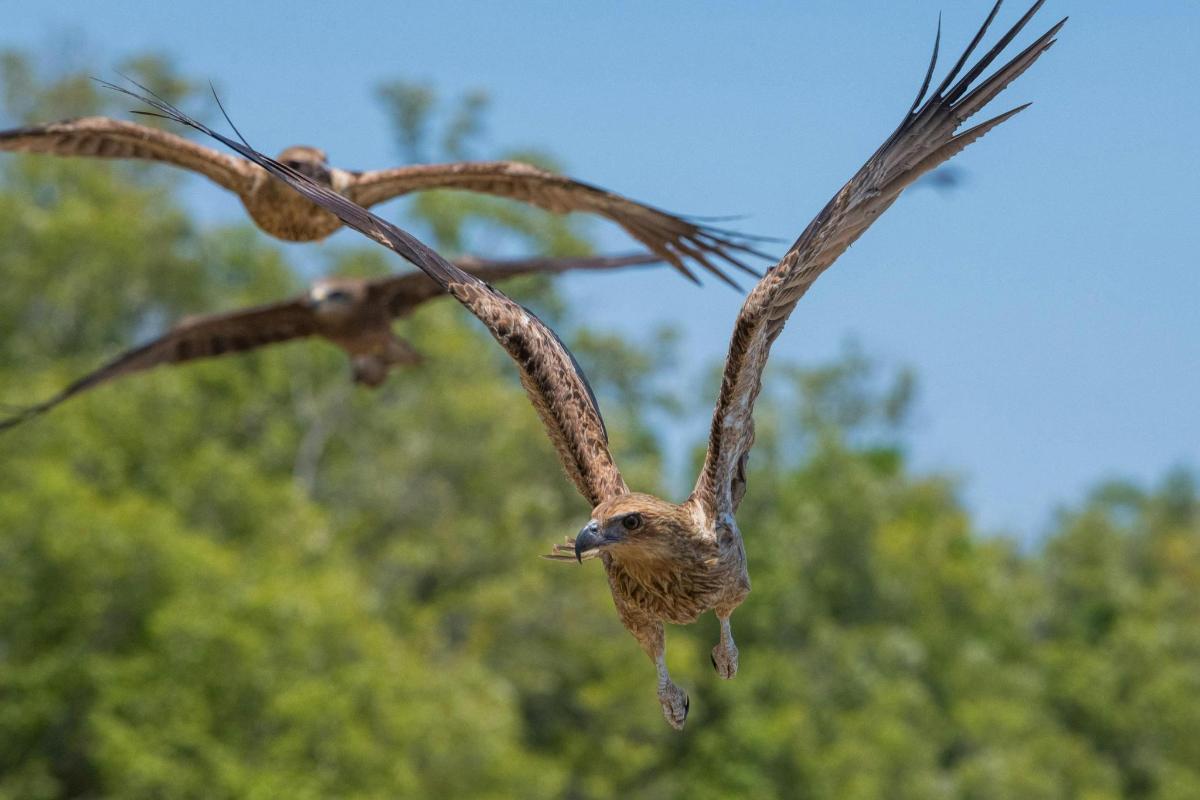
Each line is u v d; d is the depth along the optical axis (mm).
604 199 9289
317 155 8867
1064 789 34500
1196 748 37406
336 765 22031
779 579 36531
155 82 43625
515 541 32938
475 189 9242
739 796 31078
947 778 33219
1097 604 47062
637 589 6113
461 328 37906
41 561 22969
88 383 10547
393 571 32656
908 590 38688
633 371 45000
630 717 32000
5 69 43312
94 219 33250
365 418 35125
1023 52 5480
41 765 23078
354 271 38438
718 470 5836
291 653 23156
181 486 28188
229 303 36438
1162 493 62250
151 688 22328
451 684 25609
